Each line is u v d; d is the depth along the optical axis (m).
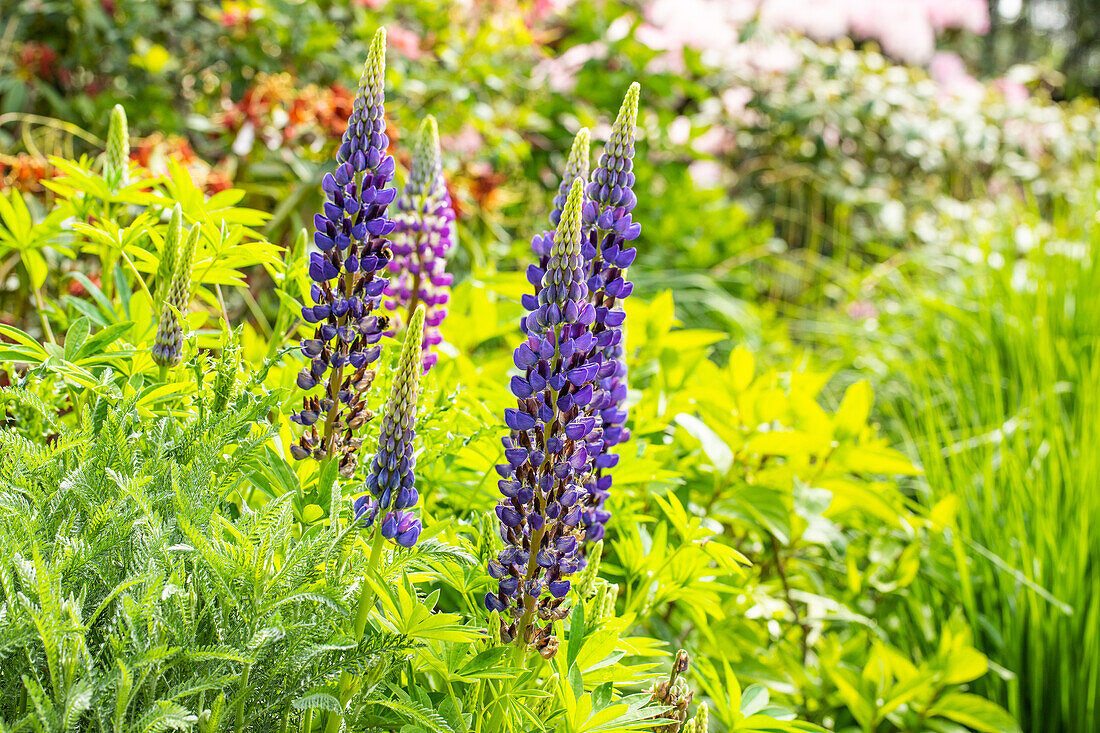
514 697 1.30
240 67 3.06
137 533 1.29
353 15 3.22
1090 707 1.83
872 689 1.69
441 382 1.63
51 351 1.46
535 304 1.31
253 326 2.30
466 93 2.96
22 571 1.21
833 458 1.78
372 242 1.40
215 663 1.25
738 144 4.66
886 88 4.75
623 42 3.57
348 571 1.27
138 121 2.98
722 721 1.60
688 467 1.79
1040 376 2.71
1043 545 2.02
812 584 1.93
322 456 1.41
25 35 3.12
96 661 1.24
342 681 1.28
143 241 1.68
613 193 1.37
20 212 1.55
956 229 4.36
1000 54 10.46
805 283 4.45
